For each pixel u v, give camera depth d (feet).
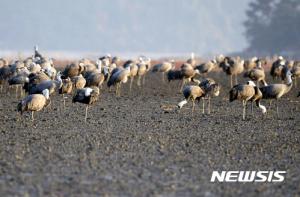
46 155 204.33
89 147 217.77
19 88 411.34
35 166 189.47
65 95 368.48
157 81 489.26
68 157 201.77
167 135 243.60
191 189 170.91
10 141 226.99
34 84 341.41
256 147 226.79
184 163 198.49
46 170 185.26
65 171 184.55
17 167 188.03
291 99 380.37
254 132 256.93
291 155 216.13
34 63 424.46
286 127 272.31
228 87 449.06
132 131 250.78
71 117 286.87
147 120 281.13
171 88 436.76
